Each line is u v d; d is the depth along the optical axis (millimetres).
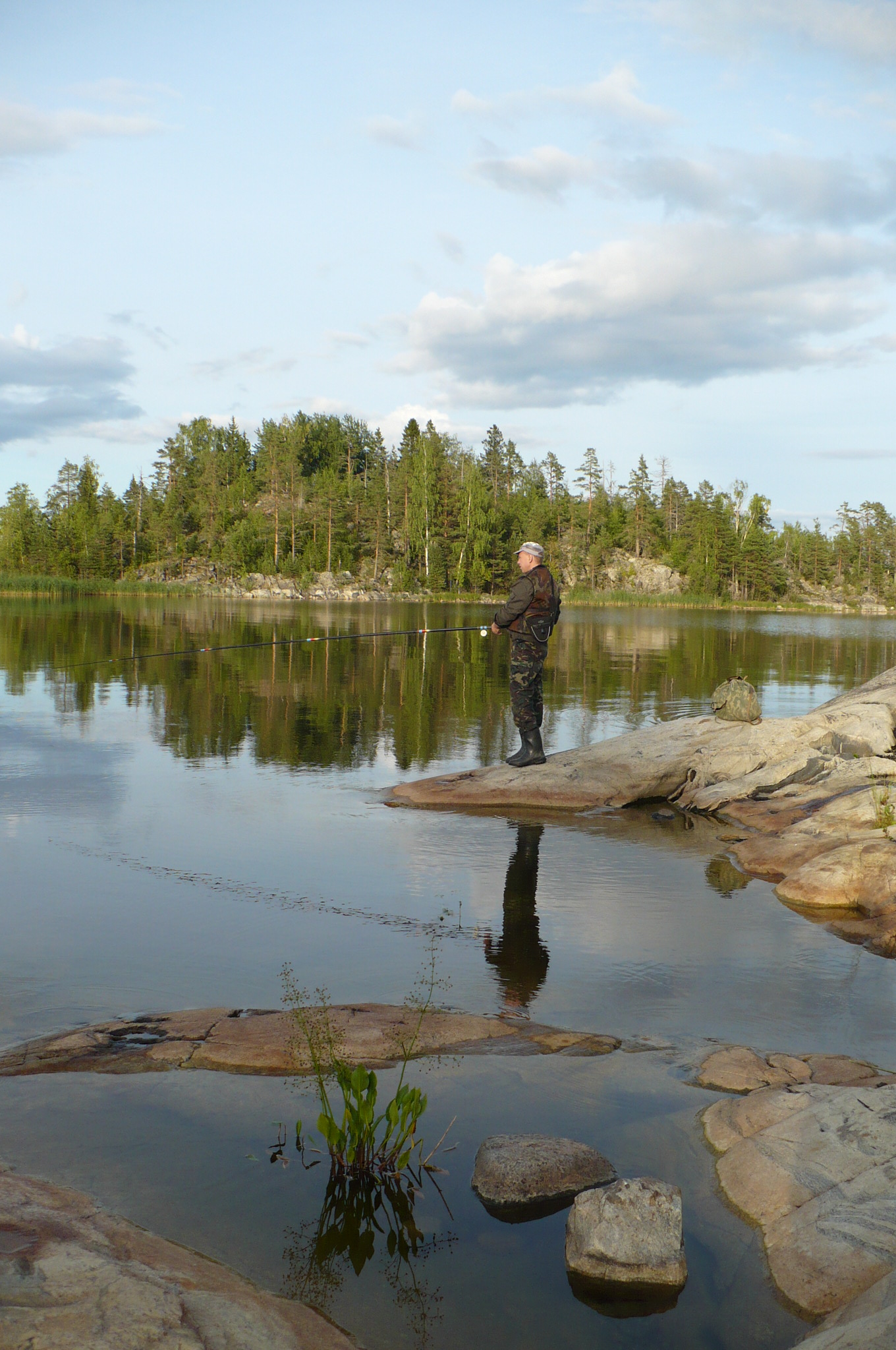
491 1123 2799
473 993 3844
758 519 142625
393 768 8789
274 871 5539
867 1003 3811
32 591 85562
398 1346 1909
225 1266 2104
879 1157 2461
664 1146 2686
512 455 140000
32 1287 1824
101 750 9328
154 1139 2627
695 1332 1988
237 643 24500
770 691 16250
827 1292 2057
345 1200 2404
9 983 3795
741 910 5031
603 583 123562
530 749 8273
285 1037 3277
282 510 116000
